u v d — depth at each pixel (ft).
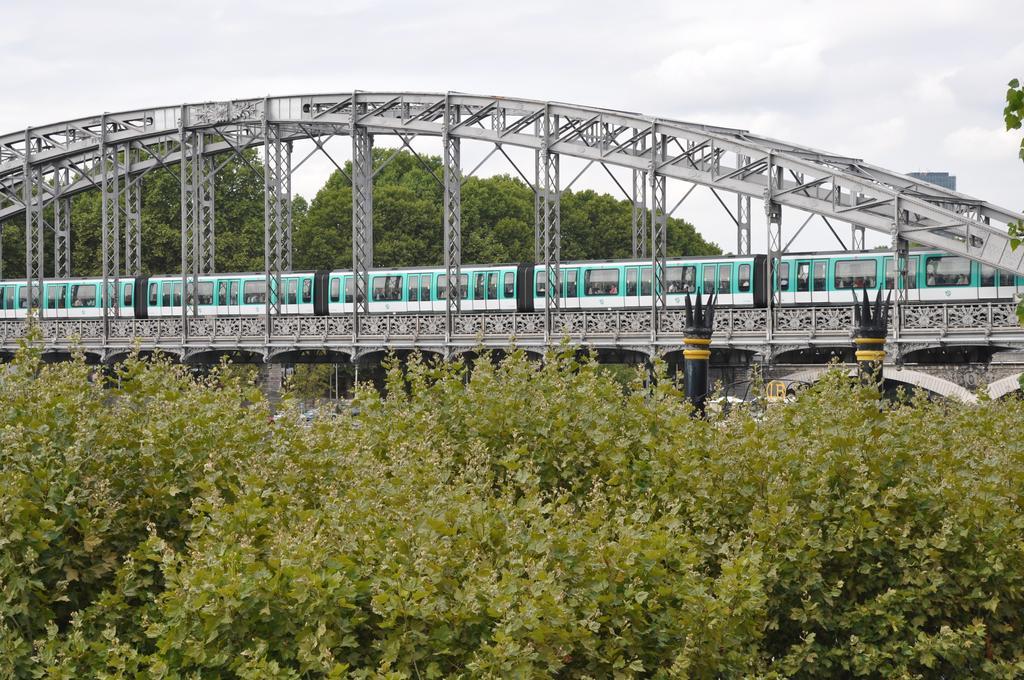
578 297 205.98
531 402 63.00
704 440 56.44
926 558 52.54
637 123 179.52
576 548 42.57
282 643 38.91
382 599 38.06
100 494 45.70
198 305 239.91
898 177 179.63
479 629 39.40
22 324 238.68
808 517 51.90
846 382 63.98
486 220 389.60
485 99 192.85
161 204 366.43
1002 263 150.41
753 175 176.65
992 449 59.77
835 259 185.06
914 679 52.34
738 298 192.95
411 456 53.42
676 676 42.11
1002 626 53.52
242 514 43.42
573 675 41.60
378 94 202.28
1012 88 53.78
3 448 45.57
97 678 40.01
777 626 50.31
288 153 229.25
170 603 39.37
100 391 55.77
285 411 57.06
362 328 202.49
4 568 41.63
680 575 45.57
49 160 246.06
